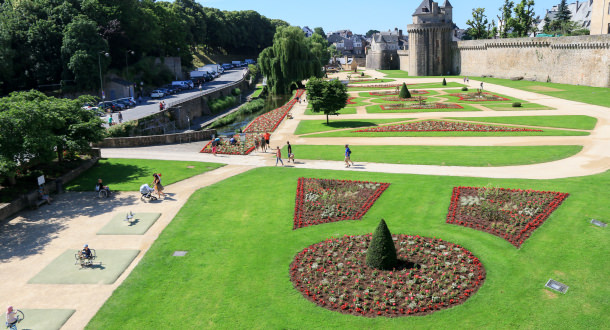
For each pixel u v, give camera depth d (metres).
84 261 23.30
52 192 35.28
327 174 37.06
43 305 19.89
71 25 81.94
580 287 19.16
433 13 151.12
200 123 76.19
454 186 32.06
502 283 19.80
